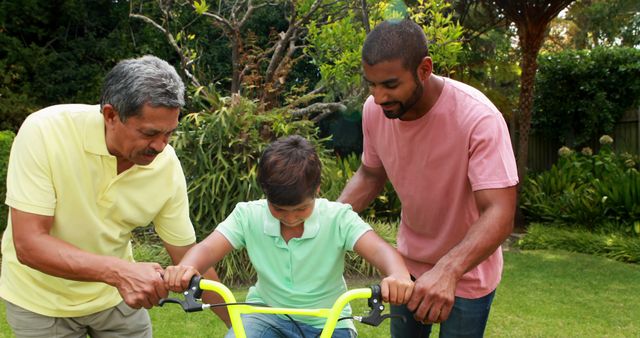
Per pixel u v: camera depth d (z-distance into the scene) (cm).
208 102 793
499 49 1292
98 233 253
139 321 280
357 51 764
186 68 837
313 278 241
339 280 247
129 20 1248
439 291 214
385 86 235
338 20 832
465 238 234
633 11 1938
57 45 1294
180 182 271
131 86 216
